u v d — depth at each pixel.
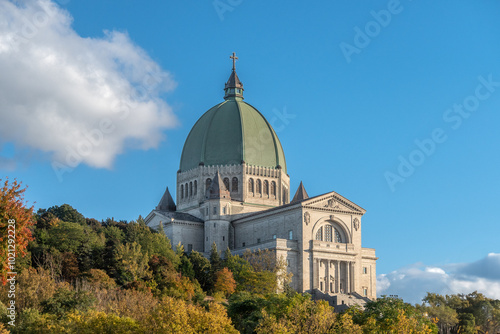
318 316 193.25
